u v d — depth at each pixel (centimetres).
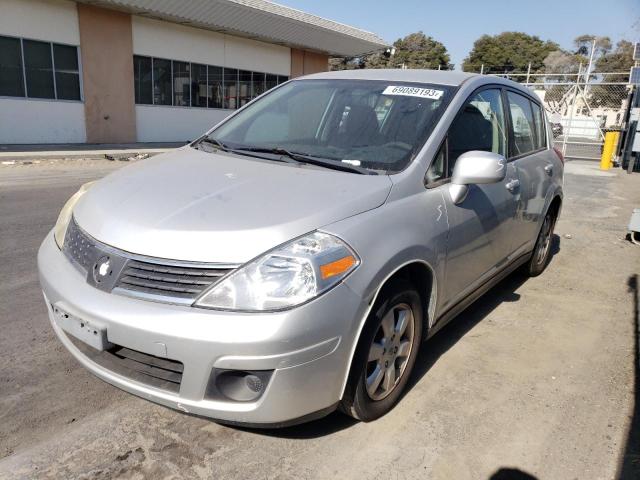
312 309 213
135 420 268
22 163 1222
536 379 325
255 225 225
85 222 257
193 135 2034
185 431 261
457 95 333
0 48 1451
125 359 235
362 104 340
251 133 358
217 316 208
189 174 287
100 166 1239
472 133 339
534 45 6525
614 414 291
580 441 267
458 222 303
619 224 779
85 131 1678
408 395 300
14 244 543
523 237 426
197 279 216
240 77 2183
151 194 260
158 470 234
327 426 270
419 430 269
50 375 304
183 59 1930
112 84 1719
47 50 1548
